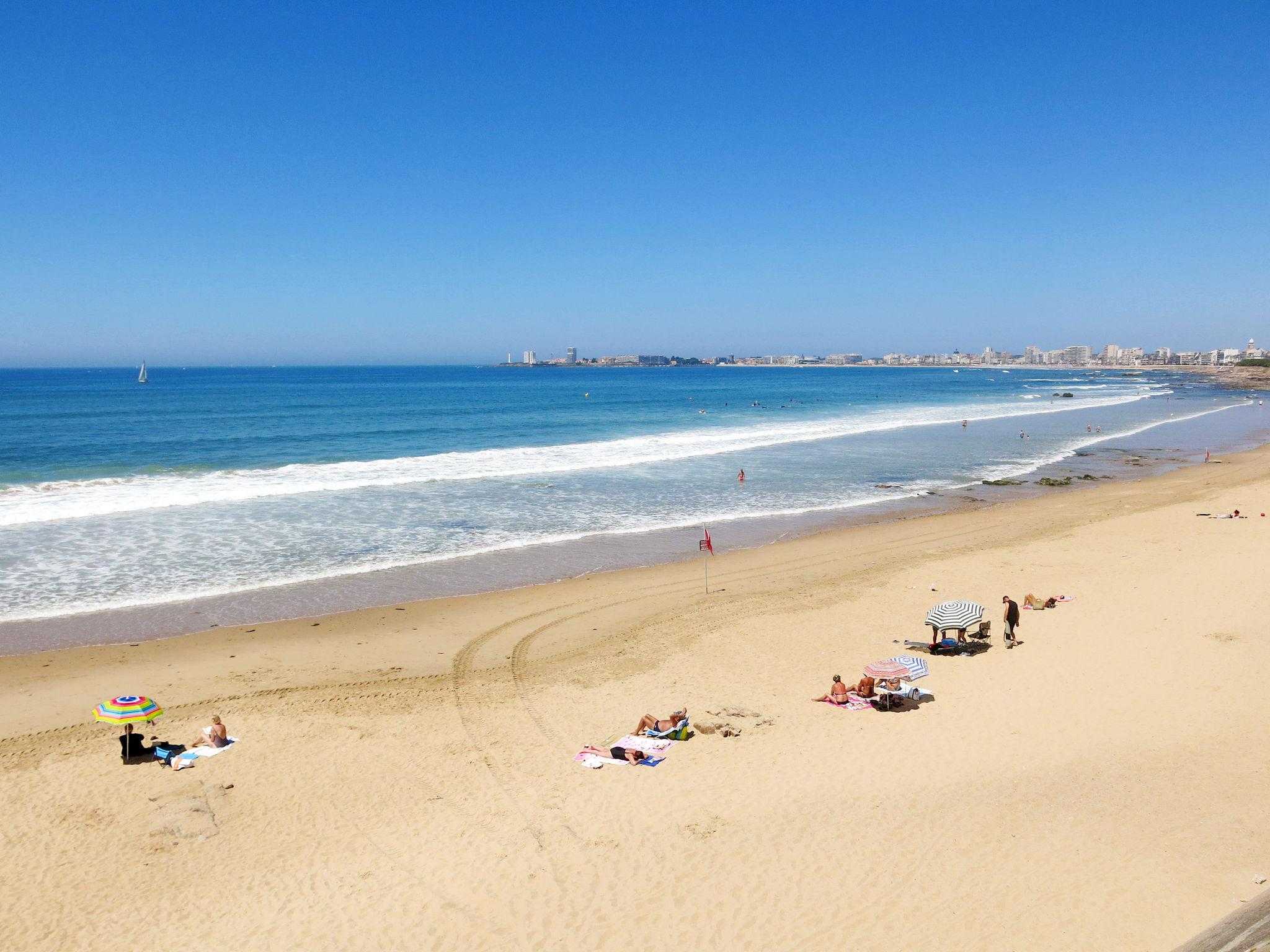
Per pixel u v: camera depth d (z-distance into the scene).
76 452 47.94
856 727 13.72
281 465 44.12
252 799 11.66
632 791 11.61
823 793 11.43
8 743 13.34
